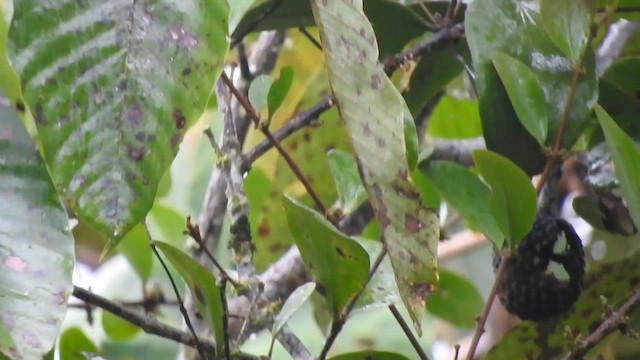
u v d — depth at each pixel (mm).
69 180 1237
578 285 1437
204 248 1393
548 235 1432
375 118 1243
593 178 1513
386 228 1248
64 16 1244
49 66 1240
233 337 1520
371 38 1244
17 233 1233
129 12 1253
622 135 1378
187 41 1256
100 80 1244
